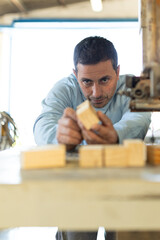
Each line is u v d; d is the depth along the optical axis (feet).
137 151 2.16
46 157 2.14
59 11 15.08
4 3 14.28
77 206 1.66
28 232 6.95
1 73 16.03
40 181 1.69
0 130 7.89
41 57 16.58
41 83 16.72
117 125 3.51
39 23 15.33
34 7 14.84
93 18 15.15
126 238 2.00
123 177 1.77
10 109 16.35
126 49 14.92
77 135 3.01
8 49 16.02
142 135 3.81
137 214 1.64
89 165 2.14
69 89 4.58
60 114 4.25
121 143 3.17
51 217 1.66
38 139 3.78
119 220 1.64
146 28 2.65
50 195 1.66
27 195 1.66
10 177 1.82
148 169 2.04
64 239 4.23
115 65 3.95
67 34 15.97
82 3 14.75
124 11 14.83
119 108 4.51
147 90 2.52
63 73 16.70
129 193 1.66
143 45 2.75
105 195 1.66
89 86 3.91
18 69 16.40
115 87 4.12
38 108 16.66
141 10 2.79
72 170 2.02
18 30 15.76
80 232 4.26
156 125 7.11
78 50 3.85
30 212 1.66
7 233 6.86
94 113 2.52
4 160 2.68
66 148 3.13
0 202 1.66
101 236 6.55
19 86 16.51
